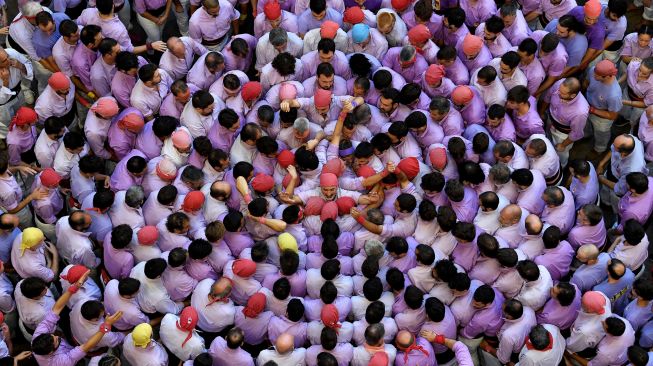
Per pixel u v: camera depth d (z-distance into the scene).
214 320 9.86
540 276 9.81
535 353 9.46
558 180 11.15
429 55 11.72
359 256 10.20
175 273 9.97
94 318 9.52
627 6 12.68
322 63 11.13
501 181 10.41
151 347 9.57
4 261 10.36
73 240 10.20
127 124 10.93
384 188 10.70
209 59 11.32
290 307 9.61
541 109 12.09
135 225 10.41
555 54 11.52
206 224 10.50
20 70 11.66
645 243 10.19
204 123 11.13
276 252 10.29
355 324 9.77
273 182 10.47
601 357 9.64
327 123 11.36
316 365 9.59
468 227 9.87
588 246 9.88
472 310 9.84
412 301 9.51
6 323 10.30
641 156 10.86
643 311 9.77
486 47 11.80
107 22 11.72
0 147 11.98
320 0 11.49
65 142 10.70
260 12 12.29
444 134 11.20
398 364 9.56
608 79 11.20
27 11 11.29
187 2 12.80
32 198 10.65
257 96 11.19
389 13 11.56
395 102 10.98
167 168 10.57
